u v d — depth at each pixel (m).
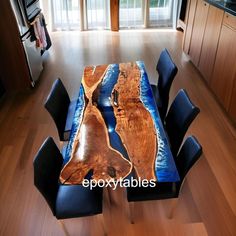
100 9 5.02
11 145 2.47
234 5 2.64
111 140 1.41
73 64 3.97
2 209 1.89
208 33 3.05
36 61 3.46
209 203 1.87
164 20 5.21
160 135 1.44
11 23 2.83
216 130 2.56
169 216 1.77
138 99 1.79
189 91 3.19
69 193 1.49
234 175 2.08
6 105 3.05
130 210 1.70
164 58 2.32
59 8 4.95
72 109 2.17
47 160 1.38
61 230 1.74
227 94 2.65
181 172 1.38
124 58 4.13
